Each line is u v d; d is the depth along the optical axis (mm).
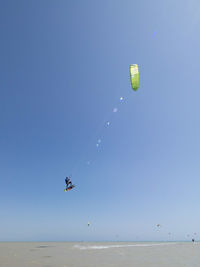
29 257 21953
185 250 33531
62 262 17766
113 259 20031
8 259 19922
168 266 15625
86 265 16062
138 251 30984
